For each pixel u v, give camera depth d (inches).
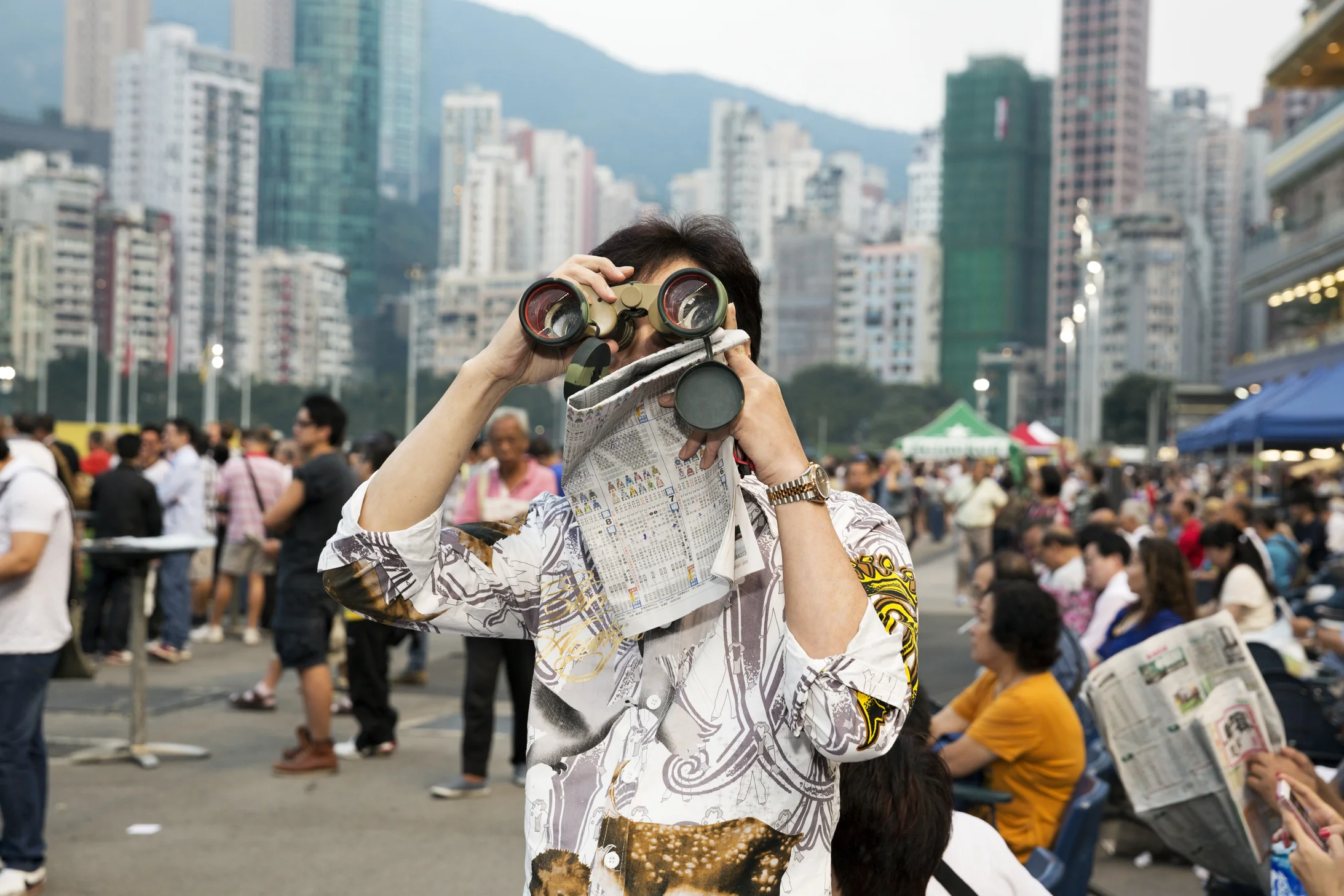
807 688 51.3
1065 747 146.6
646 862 53.7
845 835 76.2
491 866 197.3
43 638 175.9
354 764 265.6
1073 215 7869.1
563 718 58.2
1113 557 277.4
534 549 62.7
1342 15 1503.4
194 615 466.6
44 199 6013.8
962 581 642.8
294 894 182.1
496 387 60.0
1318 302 1891.0
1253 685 144.3
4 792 175.3
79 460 457.1
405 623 62.2
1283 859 114.8
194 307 7800.2
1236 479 1161.4
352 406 5762.8
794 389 6176.2
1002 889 94.3
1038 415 7618.1
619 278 56.7
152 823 217.6
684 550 55.2
